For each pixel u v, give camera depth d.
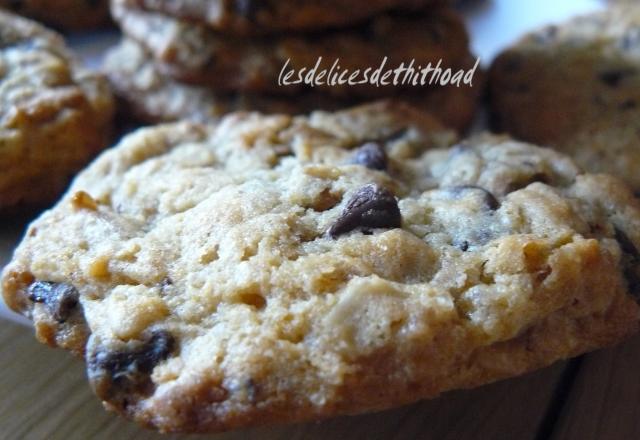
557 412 0.14
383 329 0.12
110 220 0.14
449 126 0.20
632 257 0.14
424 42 0.20
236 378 0.12
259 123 0.17
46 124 0.18
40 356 0.15
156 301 0.13
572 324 0.13
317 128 0.17
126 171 0.16
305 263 0.13
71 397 0.14
